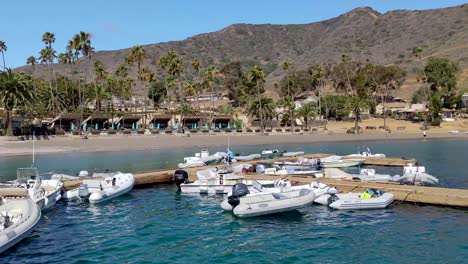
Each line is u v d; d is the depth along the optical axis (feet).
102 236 77.92
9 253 69.21
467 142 300.40
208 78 461.37
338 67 599.98
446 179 131.34
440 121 417.49
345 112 456.86
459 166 164.04
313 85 619.67
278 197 91.35
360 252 67.51
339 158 172.55
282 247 70.44
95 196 102.47
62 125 333.42
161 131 319.47
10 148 235.40
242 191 92.94
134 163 187.21
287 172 135.03
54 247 71.97
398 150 243.19
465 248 68.44
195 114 426.92
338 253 67.26
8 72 267.59
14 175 151.94
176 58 388.78
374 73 563.89
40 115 354.33
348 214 89.66
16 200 83.25
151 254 68.13
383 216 87.71
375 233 76.84
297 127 409.49
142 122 377.71
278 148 263.70
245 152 236.22
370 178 120.88
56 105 398.21
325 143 301.02
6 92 258.98
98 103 424.46
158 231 80.74
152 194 115.55
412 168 123.03
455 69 526.98
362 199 93.20
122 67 478.59
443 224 81.25
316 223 83.82
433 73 513.04
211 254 67.82
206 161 172.35
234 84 638.53
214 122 400.47
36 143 250.57
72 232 80.53
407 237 74.33
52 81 475.31
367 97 478.18
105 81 479.41
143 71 417.69
